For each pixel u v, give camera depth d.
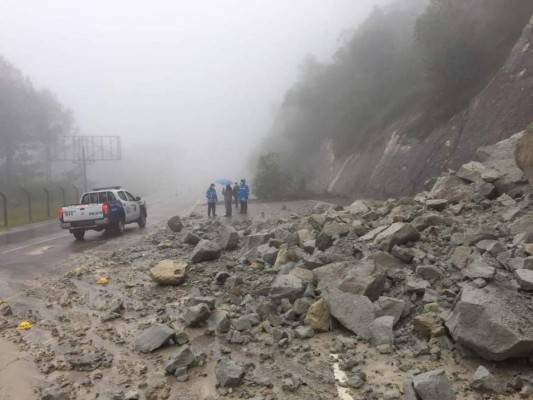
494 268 6.09
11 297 9.07
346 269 7.41
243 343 6.11
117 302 8.06
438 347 5.41
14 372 5.54
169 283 9.03
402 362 5.24
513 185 9.94
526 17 24.28
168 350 6.00
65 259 13.38
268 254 9.60
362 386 4.81
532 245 6.76
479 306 4.93
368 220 11.52
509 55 22.62
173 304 7.82
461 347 5.21
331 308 6.36
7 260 13.69
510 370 4.80
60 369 5.59
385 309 6.13
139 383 5.12
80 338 6.62
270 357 5.62
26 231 23.58
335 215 12.61
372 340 5.79
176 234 15.77
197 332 6.56
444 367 5.06
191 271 9.78
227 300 7.82
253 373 5.23
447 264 7.09
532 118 18.25
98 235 19.55
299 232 10.62
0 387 5.18
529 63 20.39
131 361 5.73
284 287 7.21
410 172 26.39
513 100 20.09
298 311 6.69
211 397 4.74
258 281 8.41
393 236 8.14
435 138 25.62
